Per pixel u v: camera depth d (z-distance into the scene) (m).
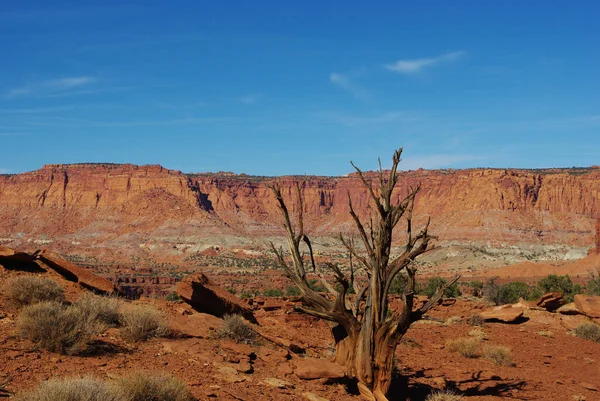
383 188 11.30
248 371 11.22
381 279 11.14
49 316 10.30
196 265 199.62
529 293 50.06
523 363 18.12
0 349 9.44
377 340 11.02
